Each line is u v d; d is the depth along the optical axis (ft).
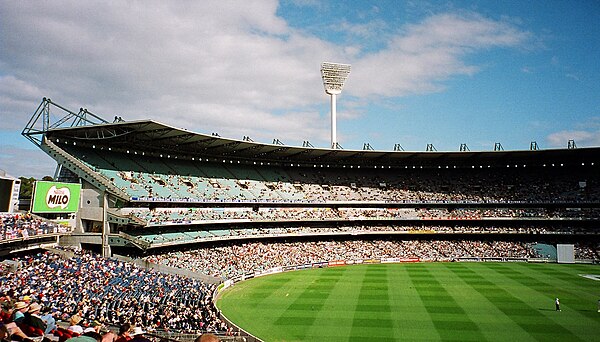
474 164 325.62
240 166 303.07
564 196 298.76
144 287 152.35
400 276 216.13
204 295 155.63
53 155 201.98
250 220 259.80
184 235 226.38
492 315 136.98
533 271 230.48
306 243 284.41
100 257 180.96
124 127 195.62
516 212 297.94
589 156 293.43
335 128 352.49
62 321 91.35
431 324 127.85
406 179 330.95
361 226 301.22
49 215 186.70
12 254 159.43
